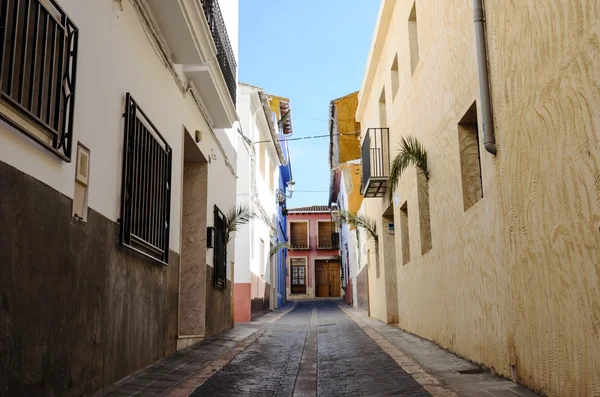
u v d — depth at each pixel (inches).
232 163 589.6
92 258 211.9
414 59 447.8
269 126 910.4
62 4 190.5
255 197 813.2
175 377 263.4
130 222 250.8
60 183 184.1
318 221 1916.8
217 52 425.1
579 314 184.2
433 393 225.6
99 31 226.8
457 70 313.9
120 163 248.1
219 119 472.1
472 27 284.5
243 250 746.8
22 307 157.2
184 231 446.6
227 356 343.3
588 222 176.7
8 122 148.7
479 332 289.3
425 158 396.2
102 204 224.5
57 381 180.1
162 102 327.6
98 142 222.4
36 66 171.2
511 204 240.8
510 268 243.9
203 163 456.8
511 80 236.2
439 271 370.9
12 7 157.2
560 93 192.4
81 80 207.0
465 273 312.0
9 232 150.5
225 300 541.0
